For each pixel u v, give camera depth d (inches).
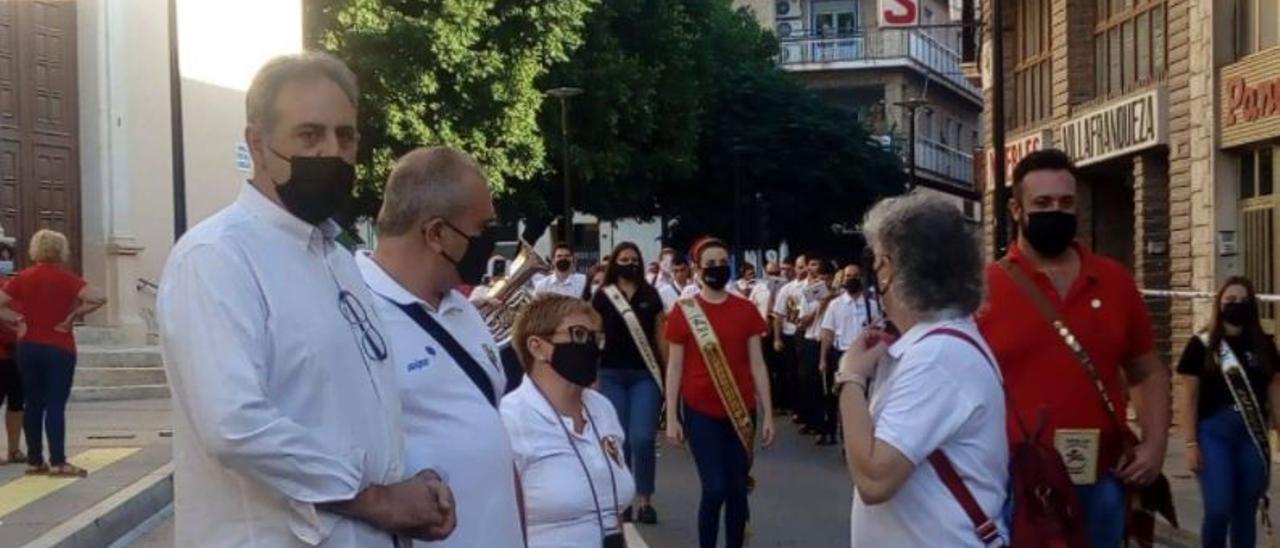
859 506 175.5
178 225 724.7
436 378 173.0
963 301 171.6
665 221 2059.5
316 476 139.3
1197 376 362.3
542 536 225.0
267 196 148.4
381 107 1295.5
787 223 2097.7
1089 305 246.7
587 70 1540.4
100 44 978.7
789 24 2657.5
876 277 177.2
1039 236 245.8
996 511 171.5
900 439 165.6
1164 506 263.6
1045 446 181.5
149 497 509.4
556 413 228.1
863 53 2551.7
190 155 1019.3
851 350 174.9
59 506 475.5
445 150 181.3
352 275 155.3
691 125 1706.4
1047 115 968.9
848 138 2084.2
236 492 141.7
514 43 1378.0
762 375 407.2
